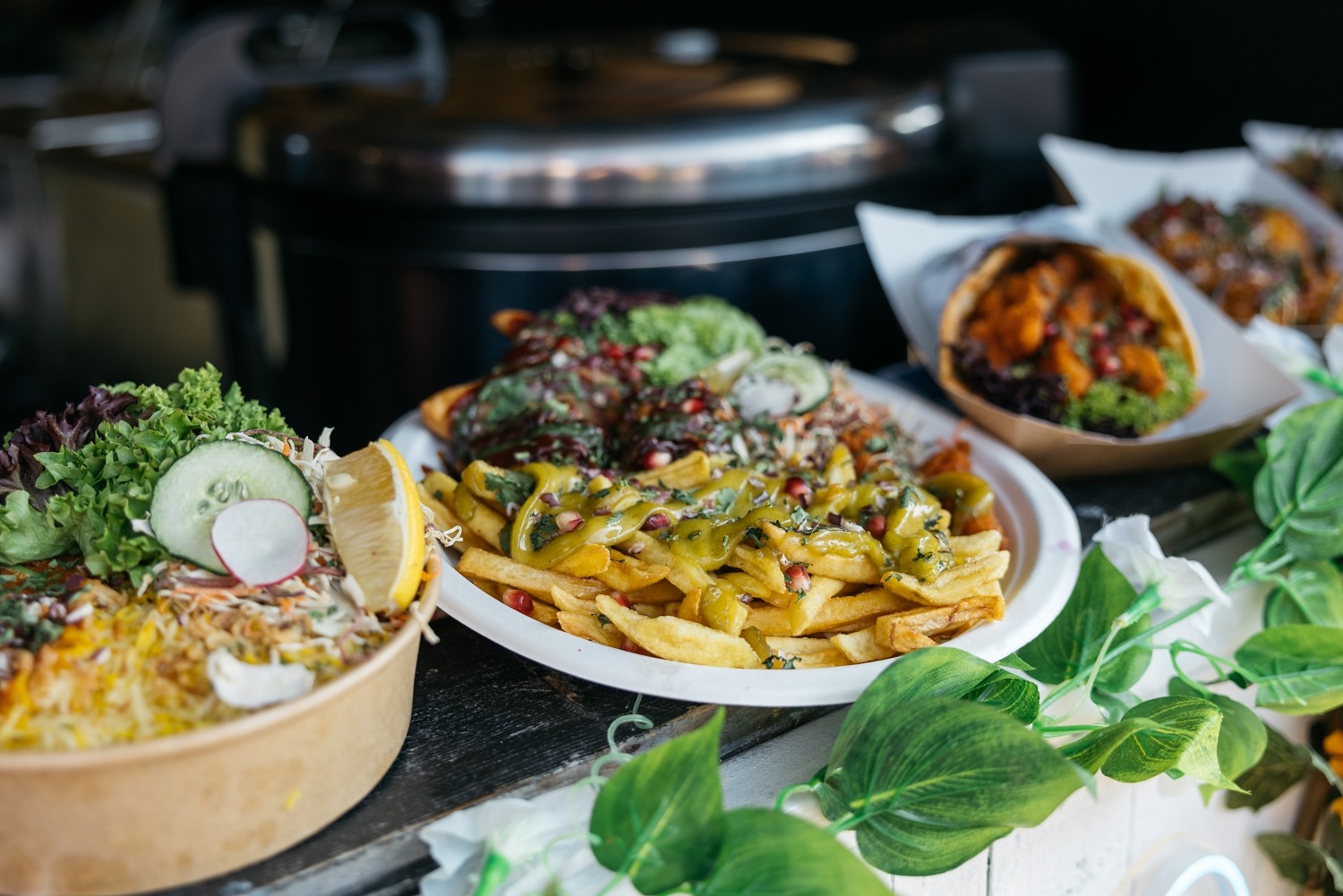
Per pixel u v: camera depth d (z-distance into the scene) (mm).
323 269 1113
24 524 518
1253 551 698
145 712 469
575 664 546
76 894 477
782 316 1132
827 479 649
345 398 1174
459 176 1015
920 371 884
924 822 524
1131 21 1600
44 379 1756
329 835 505
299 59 1292
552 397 675
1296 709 644
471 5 2184
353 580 507
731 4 2047
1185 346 784
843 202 1111
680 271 1070
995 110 1233
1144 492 746
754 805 549
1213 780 560
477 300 1071
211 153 1200
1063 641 623
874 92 1148
